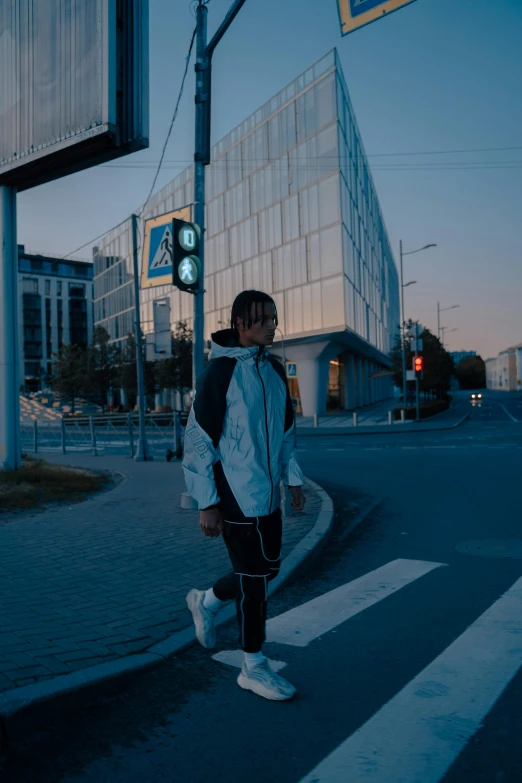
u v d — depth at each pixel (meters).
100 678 2.98
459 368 183.88
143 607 4.18
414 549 6.06
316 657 3.38
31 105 9.75
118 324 65.25
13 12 10.23
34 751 2.47
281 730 2.58
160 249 8.04
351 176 42.38
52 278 100.81
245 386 2.77
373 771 2.24
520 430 25.23
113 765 2.35
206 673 3.22
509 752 2.35
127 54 8.80
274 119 42.50
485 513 7.75
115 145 8.98
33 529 6.91
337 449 18.41
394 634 3.70
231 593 2.98
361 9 6.23
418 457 14.88
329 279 38.25
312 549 5.71
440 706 2.74
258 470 2.78
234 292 47.06
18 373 11.34
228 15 7.50
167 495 9.53
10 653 3.27
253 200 44.84
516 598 4.32
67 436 22.34
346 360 52.06
